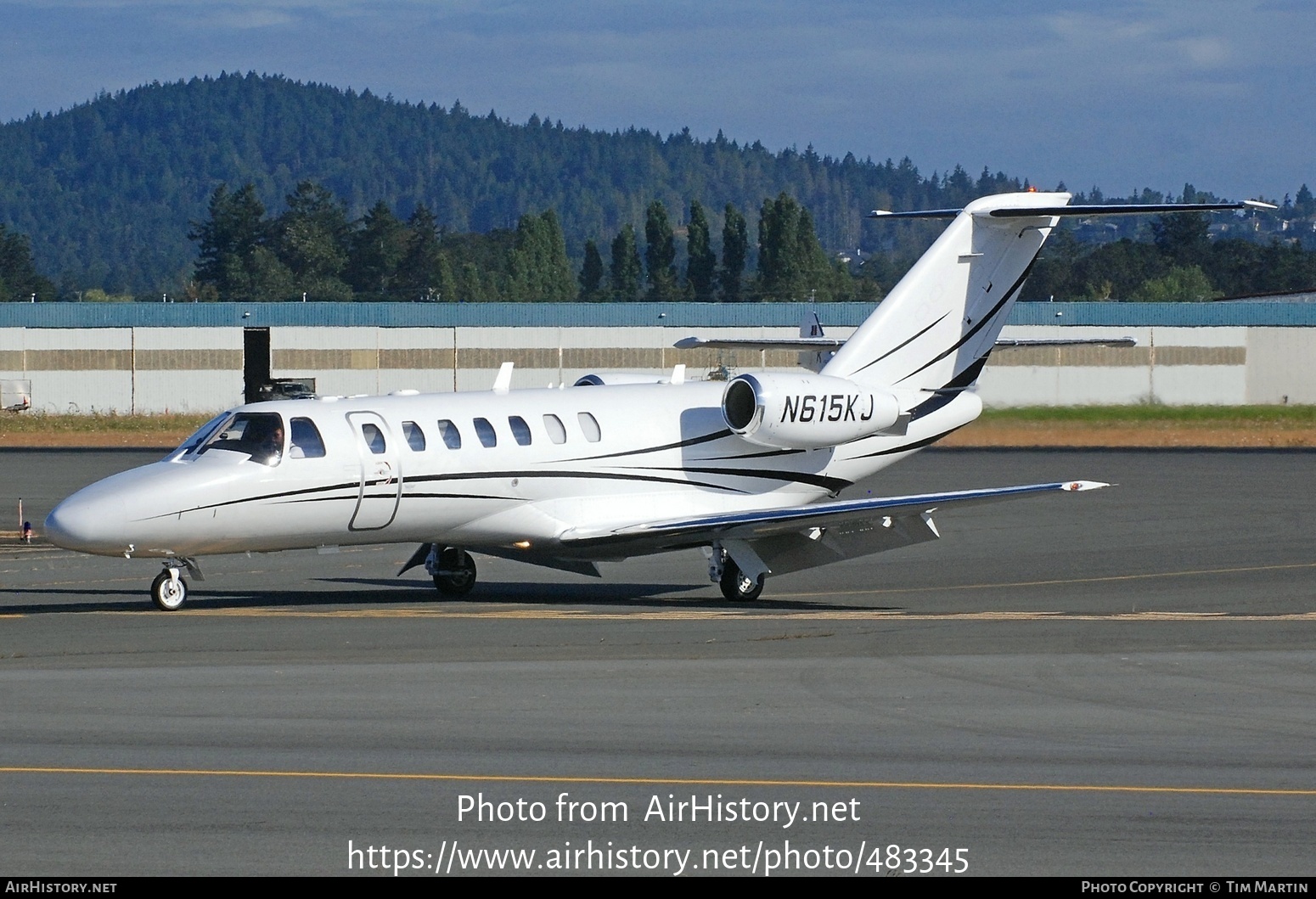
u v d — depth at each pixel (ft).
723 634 127.95
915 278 172.76
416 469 146.82
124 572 178.19
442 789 77.41
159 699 99.50
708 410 163.84
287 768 81.35
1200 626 133.18
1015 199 175.42
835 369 169.27
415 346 566.36
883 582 168.45
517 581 172.24
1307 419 478.18
